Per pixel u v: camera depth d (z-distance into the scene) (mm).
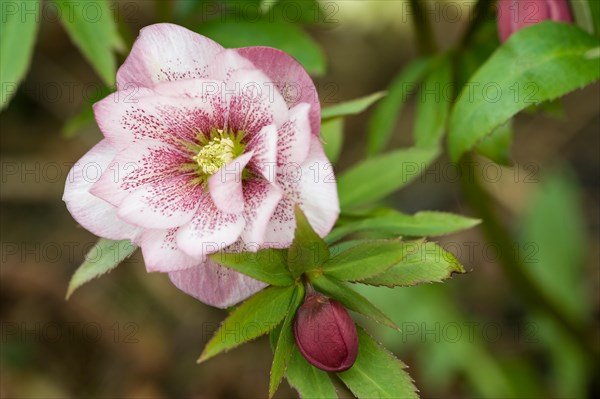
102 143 352
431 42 453
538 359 567
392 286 344
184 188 350
